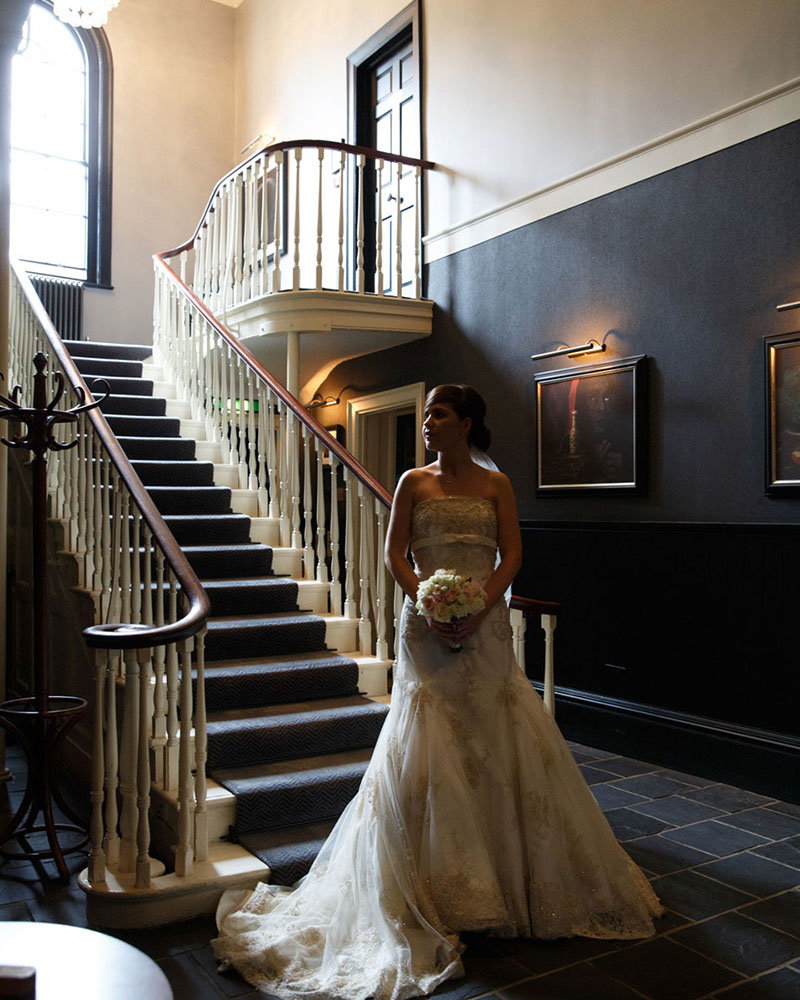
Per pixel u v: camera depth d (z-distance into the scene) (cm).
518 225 641
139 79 1044
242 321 742
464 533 321
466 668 314
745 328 488
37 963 151
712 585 498
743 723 481
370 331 715
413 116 789
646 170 545
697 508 514
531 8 636
